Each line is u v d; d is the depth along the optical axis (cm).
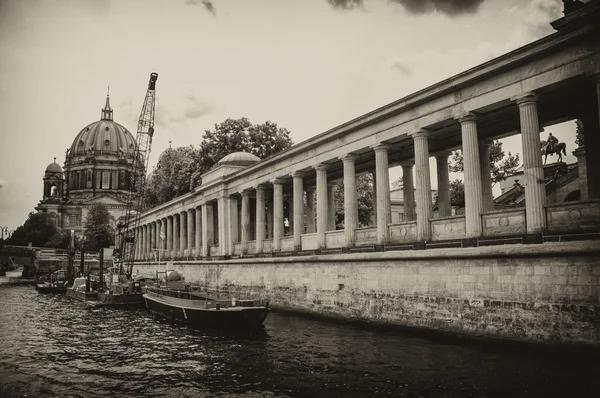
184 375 1962
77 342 2794
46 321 3759
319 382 1767
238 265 4572
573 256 1880
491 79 2345
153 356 2334
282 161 4119
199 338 2733
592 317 1816
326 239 3544
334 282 3188
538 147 2158
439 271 2427
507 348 2070
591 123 2578
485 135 3002
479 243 2312
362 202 5875
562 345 1894
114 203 16088
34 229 14638
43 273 10538
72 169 17700
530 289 2017
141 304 4916
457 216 2547
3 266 14038
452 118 2556
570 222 2038
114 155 17838
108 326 3416
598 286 1805
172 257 7006
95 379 1959
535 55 2138
